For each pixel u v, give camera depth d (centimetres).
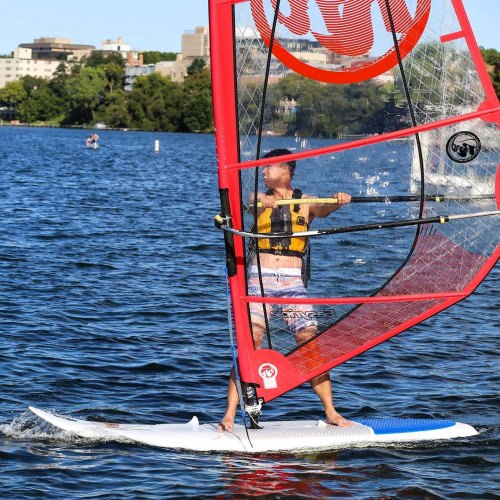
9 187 6400
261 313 1327
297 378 1338
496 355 1956
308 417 1504
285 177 1284
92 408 1524
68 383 1659
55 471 1212
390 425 1398
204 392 1642
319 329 1331
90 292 2545
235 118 1250
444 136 1262
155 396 1605
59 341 1973
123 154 13062
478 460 1283
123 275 2850
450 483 1194
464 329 2205
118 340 2008
